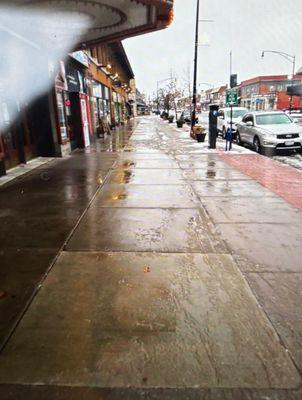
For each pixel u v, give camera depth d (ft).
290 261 12.35
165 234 15.05
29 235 15.17
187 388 6.93
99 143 54.60
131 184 24.94
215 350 7.95
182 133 75.00
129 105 187.93
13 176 28.30
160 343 8.20
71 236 14.96
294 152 45.09
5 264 12.38
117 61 112.68
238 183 25.02
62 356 7.82
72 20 23.30
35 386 7.01
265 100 207.82
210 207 19.06
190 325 8.85
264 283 10.85
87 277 11.36
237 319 9.06
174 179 26.58
